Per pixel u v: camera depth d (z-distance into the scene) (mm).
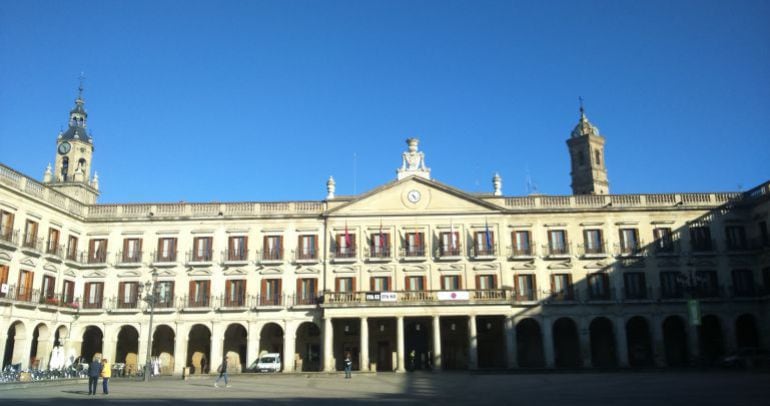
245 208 59875
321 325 56625
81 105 71812
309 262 58281
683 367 52344
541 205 59344
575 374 48719
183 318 57500
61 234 55719
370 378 46719
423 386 37781
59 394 31984
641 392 29625
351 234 58844
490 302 54594
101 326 57156
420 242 58625
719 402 23688
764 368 47375
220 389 36312
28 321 50438
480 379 43781
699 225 58250
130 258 58688
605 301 56750
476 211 59000
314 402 27391
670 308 56562
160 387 38219
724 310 55938
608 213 58906
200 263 58344
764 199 55719
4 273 48156
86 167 69750
